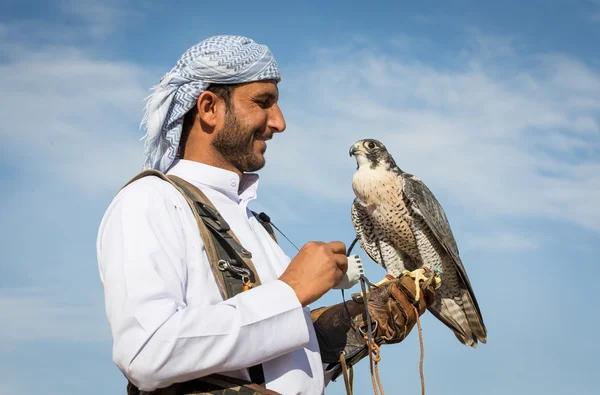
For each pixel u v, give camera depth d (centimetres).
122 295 167
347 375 215
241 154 215
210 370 166
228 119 211
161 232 181
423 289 241
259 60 211
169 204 190
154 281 169
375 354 215
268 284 180
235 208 214
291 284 181
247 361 169
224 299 184
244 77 209
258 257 206
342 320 232
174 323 162
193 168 212
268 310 173
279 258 224
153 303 166
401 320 232
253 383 181
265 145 221
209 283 186
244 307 172
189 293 183
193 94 208
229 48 210
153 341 160
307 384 194
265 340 171
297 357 196
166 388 178
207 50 210
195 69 207
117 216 183
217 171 213
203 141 215
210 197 209
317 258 186
